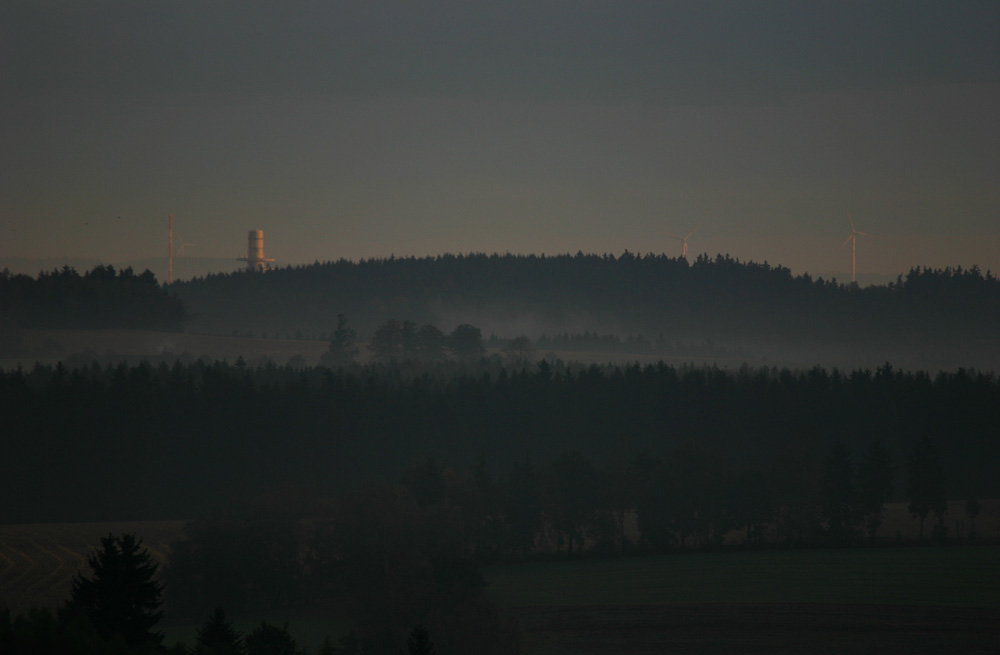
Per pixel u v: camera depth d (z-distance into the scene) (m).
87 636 146.00
